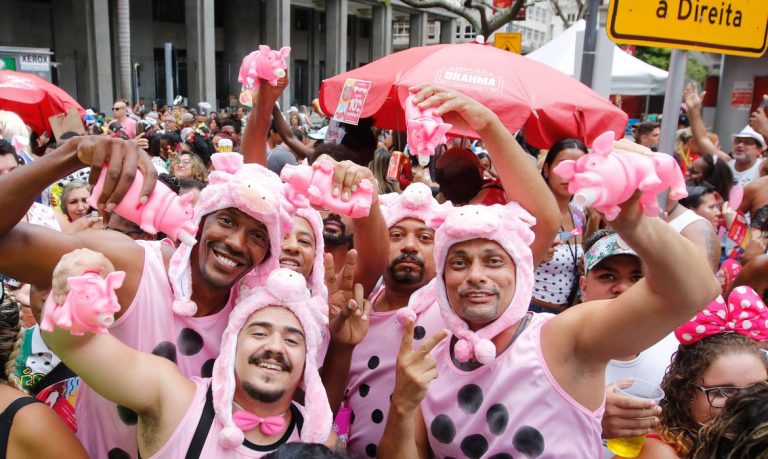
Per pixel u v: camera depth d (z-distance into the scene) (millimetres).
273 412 1927
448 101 2139
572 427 2043
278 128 5242
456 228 2074
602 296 2713
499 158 2301
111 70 23922
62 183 5168
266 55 3271
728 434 1575
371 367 2719
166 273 2148
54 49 25969
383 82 4383
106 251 2035
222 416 1849
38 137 7086
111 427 2066
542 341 2098
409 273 2729
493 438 2092
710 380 2113
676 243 1694
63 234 2008
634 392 2260
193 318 2141
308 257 2549
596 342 1947
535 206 2340
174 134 8398
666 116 3568
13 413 1842
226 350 1914
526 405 2055
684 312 1782
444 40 38406
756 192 6188
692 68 23203
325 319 2068
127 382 1753
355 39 41094
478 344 2105
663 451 2154
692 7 3436
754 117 7379
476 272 2080
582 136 4172
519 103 4012
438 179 3928
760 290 3619
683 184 1602
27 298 3539
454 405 2197
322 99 5016
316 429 1934
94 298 1493
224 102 31516
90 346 1669
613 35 3414
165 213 1767
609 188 1503
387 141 8508
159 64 28172
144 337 2072
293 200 2189
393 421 2074
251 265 2135
